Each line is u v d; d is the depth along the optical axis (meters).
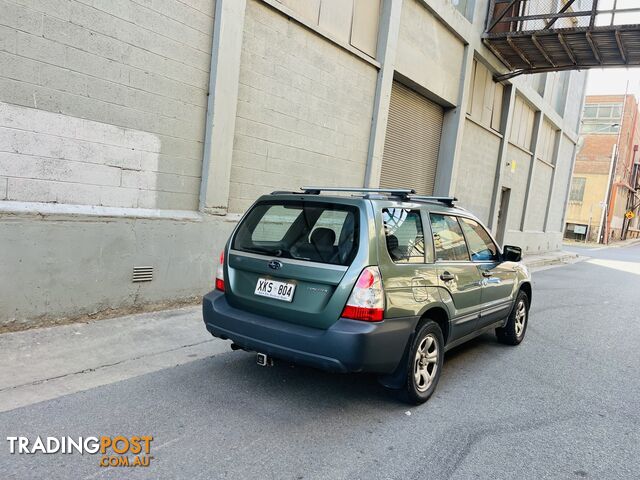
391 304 3.57
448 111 13.10
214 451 3.05
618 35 11.49
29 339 4.50
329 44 8.20
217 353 4.81
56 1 4.59
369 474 2.92
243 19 6.37
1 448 2.88
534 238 21.44
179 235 6.02
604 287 12.82
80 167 5.00
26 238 4.57
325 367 3.44
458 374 4.91
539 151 21.02
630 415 4.17
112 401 3.59
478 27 13.15
